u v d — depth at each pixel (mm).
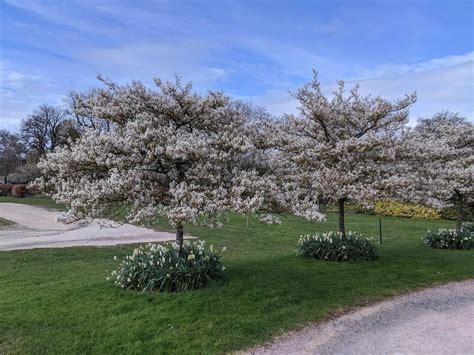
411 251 12203
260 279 8086
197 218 6965
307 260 10172
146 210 6617
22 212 24609
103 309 6355
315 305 6941
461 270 9836
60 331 5613
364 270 9344
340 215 10859
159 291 7070
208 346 5266
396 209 22688
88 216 6910
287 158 10023
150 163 7301
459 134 13844
